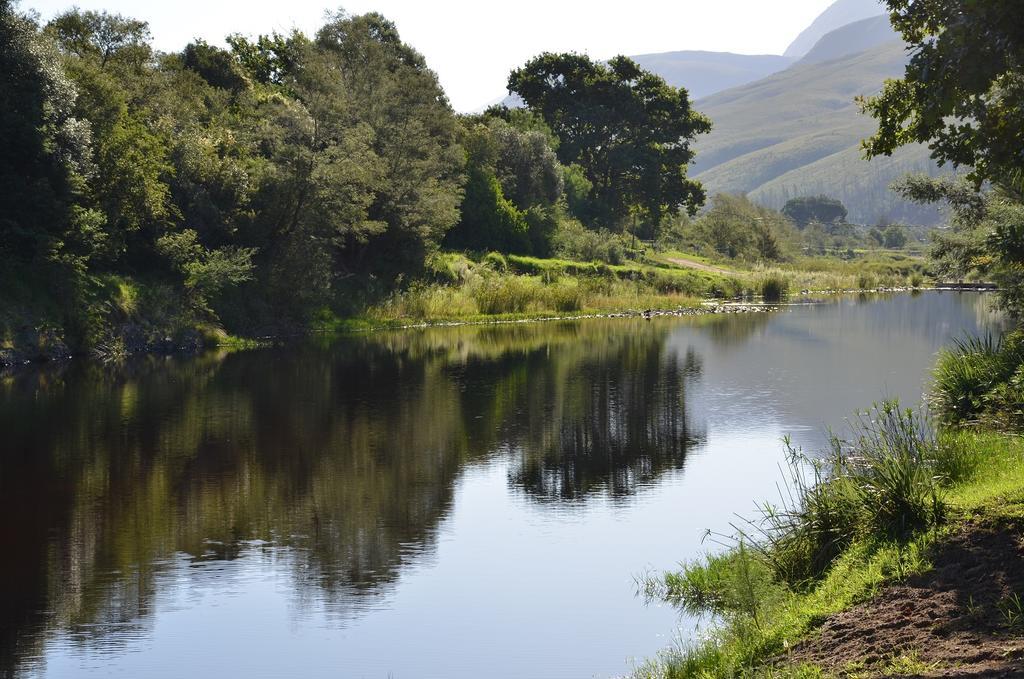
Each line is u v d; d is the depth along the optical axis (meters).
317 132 48.38
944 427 16.36
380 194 55.62
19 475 18.17
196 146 45.69
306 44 64.06
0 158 35.84
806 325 49.31
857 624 8.55
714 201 126.88
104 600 12.13
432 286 56.12
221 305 43.38
